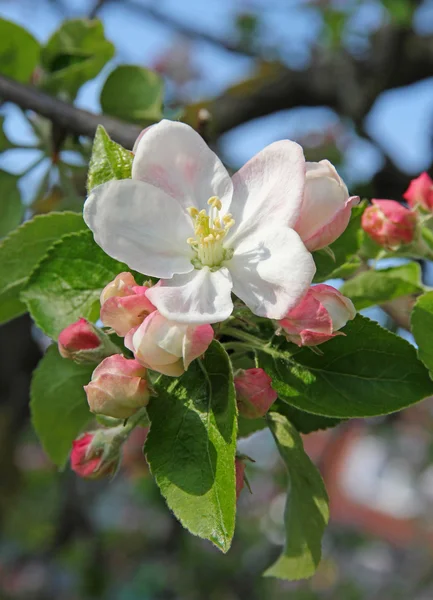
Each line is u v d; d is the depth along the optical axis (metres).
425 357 0.22
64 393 0.27
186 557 0.84
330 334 0.20
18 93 0.31
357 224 0.25
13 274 0.25
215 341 0.21
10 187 0.32
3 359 0.60
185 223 0.21
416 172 0.55
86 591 0.83
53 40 0.33
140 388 0.20
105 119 0.31
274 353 0.22
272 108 0.58
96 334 0.22
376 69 0.55
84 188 0.35
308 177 0.21
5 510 0.81
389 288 0.27
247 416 0.21
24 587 0.84
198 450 0.20
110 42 0.34
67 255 0.23
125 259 0.21
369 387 0.22
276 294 0.20
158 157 0.21
